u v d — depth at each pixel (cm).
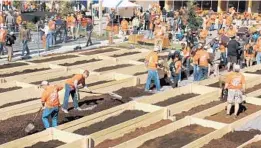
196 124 1536
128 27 3678
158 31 3056
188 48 2428
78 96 1725
